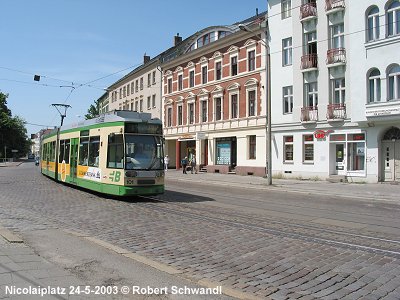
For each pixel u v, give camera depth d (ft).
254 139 116.78
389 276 21.25
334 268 22.70
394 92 80.89
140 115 56.39
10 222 35.53
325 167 95.20
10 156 321.93
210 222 37.35
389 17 82.02
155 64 176.65
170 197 60.03
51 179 94.84
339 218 41.60
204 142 139.44
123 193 52.16
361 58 85.81
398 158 83.15
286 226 36.04
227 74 127.03
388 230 34.81
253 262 23.81
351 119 88.07
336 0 92.48
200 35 142.72
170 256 25.11
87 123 64.54
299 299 17.83
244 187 83.92
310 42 99.96
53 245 26.18
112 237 30.55
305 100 100.58
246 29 85.51
